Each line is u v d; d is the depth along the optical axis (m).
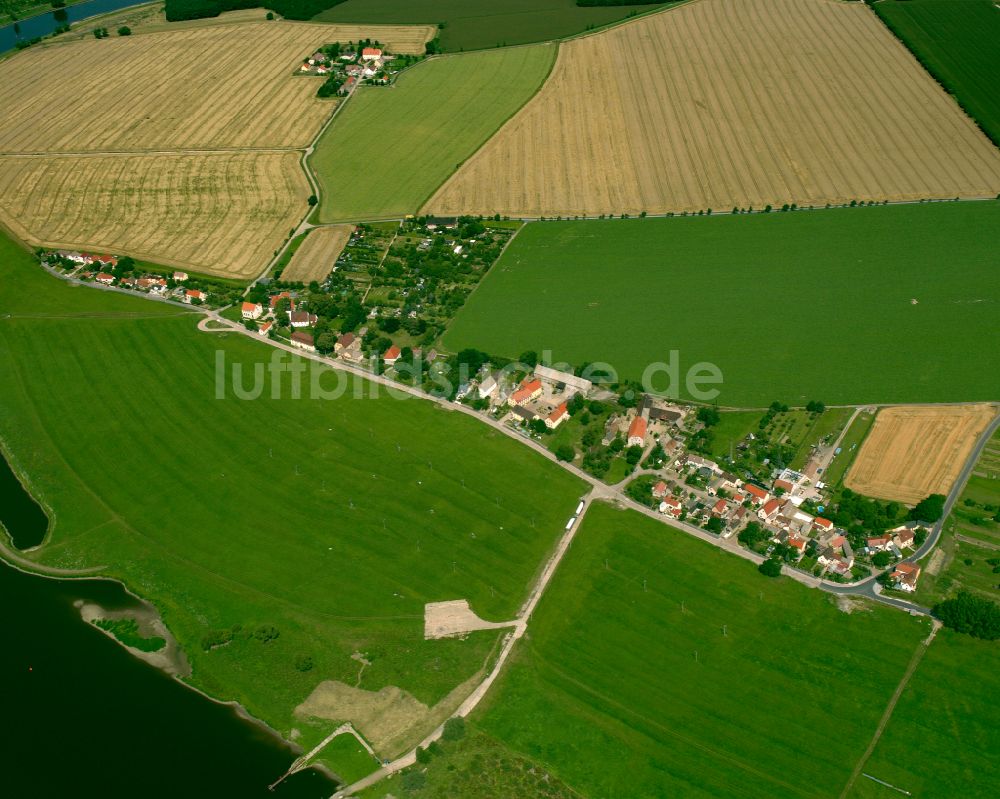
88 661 178.00
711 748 158.75
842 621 179.25
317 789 154.62
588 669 172.62
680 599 185.25
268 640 179.75
